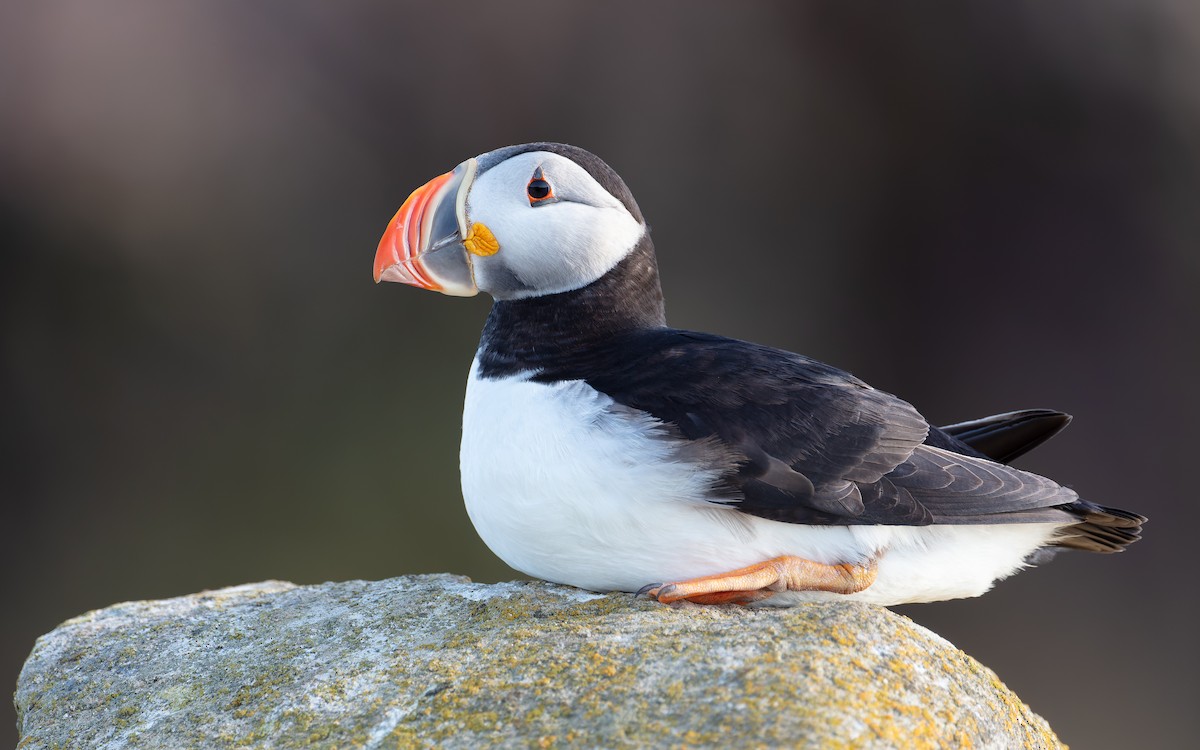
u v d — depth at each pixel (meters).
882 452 5.49
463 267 6.06
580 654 4.89
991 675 5.12
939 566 5.68
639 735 4.37
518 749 4.43
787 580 5.40
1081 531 6.05
